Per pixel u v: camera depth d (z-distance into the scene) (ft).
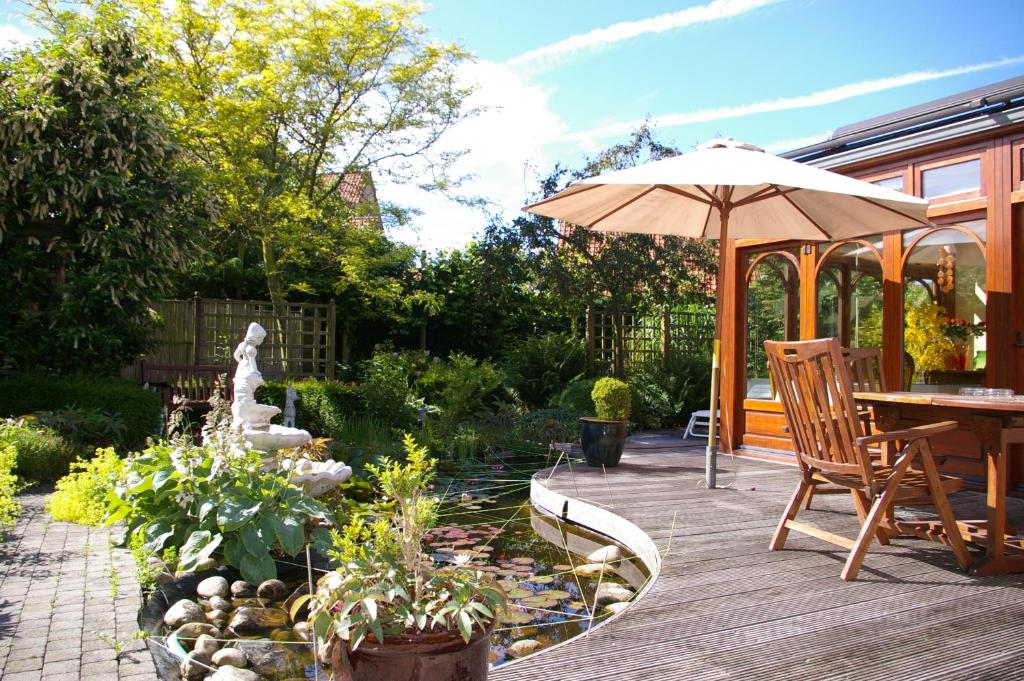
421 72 36.47
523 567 12.76
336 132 36.78
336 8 34.09
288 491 13.21
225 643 9.23
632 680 6.98
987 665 7.39
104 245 24.06
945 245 18.31
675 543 12.17
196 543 11.99
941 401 10.81
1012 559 10.60
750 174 13.66
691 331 39.52
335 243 38.27
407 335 42.60
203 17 34.06
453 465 24.47
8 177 23.06
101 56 25.98
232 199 34.37
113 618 8.92
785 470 20.35
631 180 14.14
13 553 11.71
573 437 29.86
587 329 39.11
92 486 14.42
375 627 5.35
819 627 8.42
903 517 14.11
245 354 16.02
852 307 20.58
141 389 22.76
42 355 24.09
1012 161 16.80
